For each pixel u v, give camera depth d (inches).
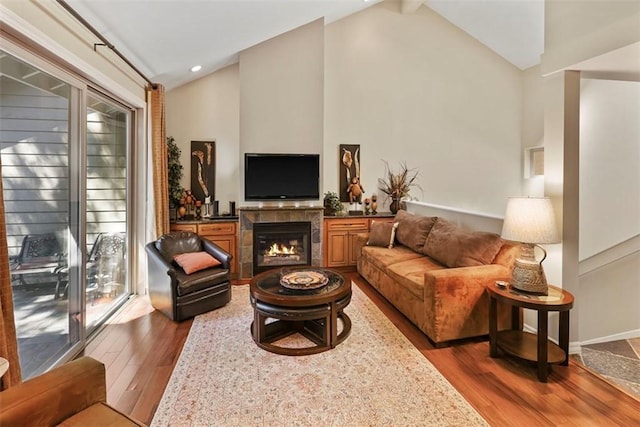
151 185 157.6
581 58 101.3
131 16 107.9
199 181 200.4
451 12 223.9
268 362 99.8
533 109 238.5
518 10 198.8
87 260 118.6
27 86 85.2
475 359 101.7
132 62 138.5
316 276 121.1
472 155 241.4
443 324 107.8
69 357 99.4
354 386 87.8
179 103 197.3
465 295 109.3
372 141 226.2
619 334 141.0
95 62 109.3
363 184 226.2
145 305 145.5
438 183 237.5
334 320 107.9
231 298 154.3
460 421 74.9
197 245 157.5
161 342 112.2
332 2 170.9
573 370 95.8
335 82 219.1
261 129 189.9
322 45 195.3
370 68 223.8
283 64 191.2
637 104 150.2
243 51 184.7
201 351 106.1
